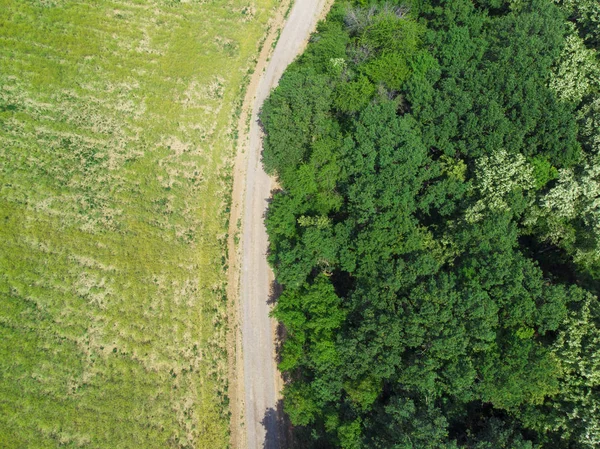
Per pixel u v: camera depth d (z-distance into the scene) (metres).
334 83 64.00
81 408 55.00
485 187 54.22
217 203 66.88
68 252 61.12
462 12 66.94
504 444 46.22
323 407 53.03
